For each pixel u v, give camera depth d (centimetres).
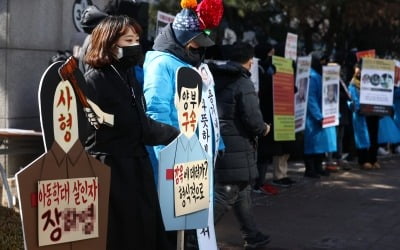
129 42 373
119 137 372
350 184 963
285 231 682
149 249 385
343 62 1191
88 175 343
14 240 474
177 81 400
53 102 325
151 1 1276
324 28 1537
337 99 994
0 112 648
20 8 658
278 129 849
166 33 463
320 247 625
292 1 1290
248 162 565
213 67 563
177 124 451
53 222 325
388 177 1030
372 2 1403
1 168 581
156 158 438
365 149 1114
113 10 630
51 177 324
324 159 1166
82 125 341
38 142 622
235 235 663
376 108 1077
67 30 724
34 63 679
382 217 751
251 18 1402
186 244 497
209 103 489
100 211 350
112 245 368
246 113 556
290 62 871
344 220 734
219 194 553
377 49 1650
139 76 531
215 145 496
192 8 461
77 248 339
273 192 876
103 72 371
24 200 312
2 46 646
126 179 371
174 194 401
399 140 1202
